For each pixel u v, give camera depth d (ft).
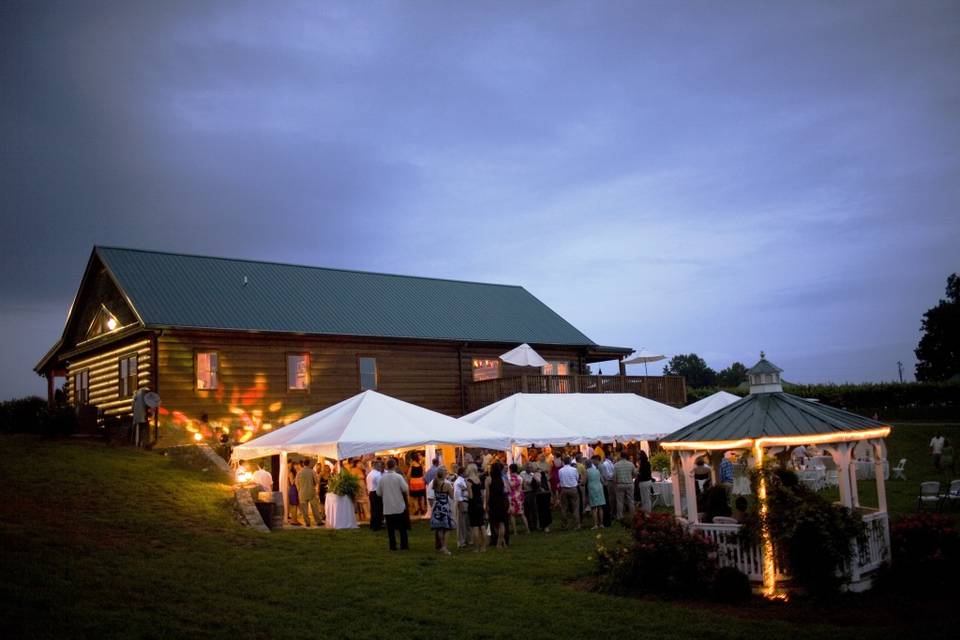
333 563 47.16
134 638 31.96
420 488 69.26
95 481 62.69
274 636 33.22
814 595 39.11
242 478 69.21
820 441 41.27
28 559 41.78
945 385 152.05
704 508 47.65
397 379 103.04
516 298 130.52
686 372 336.90
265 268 107.04
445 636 33.65
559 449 89.40
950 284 240.73
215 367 88.74
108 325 96.58
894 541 42.37
